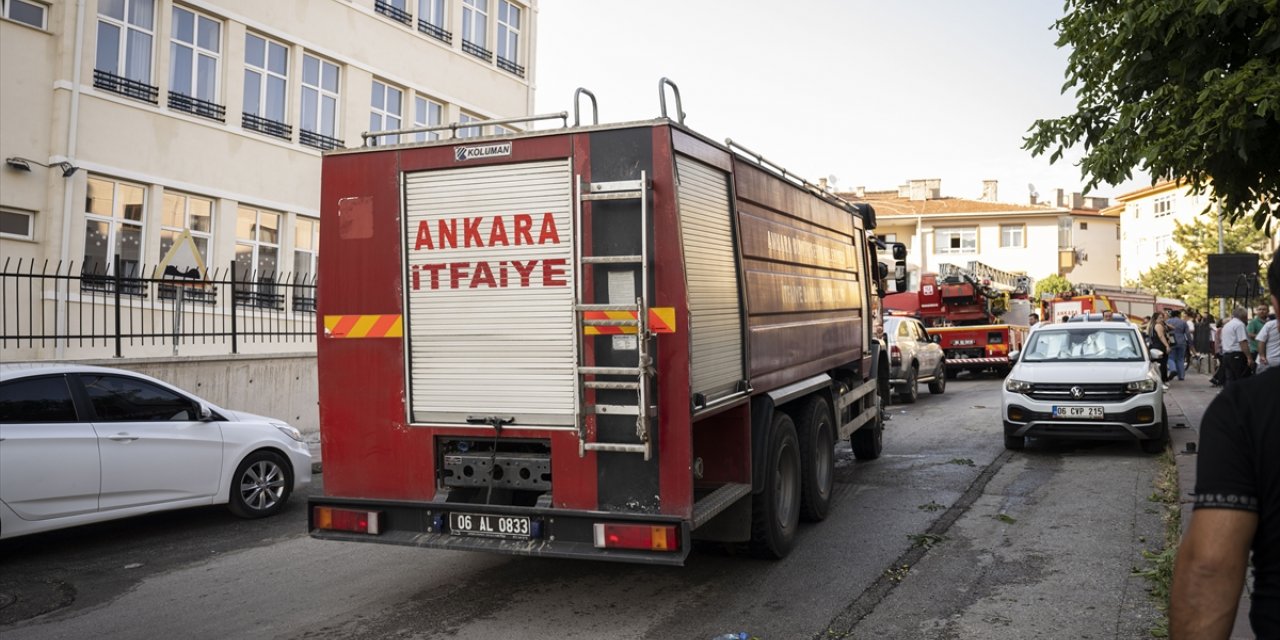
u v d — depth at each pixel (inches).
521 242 210.1
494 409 212.7
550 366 207.9
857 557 262.5
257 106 691.4
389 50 804.6
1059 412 434.3
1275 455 72.8
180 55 632.4
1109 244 2517.2
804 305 299.4
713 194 221.9
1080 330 496.7
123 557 283.3
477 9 920.3
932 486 368.2
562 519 203.5
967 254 2420.0
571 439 205.9
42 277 403.9
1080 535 282.0
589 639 198.4
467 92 899.4
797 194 299.3
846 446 482.0
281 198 709.3
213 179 652.1
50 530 296.7
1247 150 286.5
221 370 480.1
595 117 212.1
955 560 258.2
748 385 233.8
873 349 429.7
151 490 302.4
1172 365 922.1
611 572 251.8
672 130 199.8
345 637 203.0
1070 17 340.5
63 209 550.0
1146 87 322.0
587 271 204.1
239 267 679.1
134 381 307.6
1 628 215.8
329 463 227.3
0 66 525.7
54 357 527.2
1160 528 287.6
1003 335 962.7
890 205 2554.1
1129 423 426.0
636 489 200.8
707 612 215.6
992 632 198.2
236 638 204.7
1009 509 323.0
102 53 578.6
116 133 584.4
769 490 250.8
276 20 696.4
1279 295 78.7
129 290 450.0
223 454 324.8
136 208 603.2
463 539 211.2
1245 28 291.0
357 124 776.3
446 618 214.8
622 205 201.6
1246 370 673.0
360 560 272.2
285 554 283.0
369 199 223.6
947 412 643.5
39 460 273.7
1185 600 75.3
